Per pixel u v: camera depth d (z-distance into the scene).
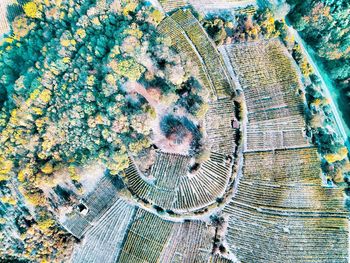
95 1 69.75
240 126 68.94
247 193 67.94
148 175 66.38
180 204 66.50
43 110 70.19
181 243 66.31
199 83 68.00
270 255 67.38
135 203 67.38
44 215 67.69
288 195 68.94
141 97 66.75
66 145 67.94
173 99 65.31
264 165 69.06
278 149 70.06
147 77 65.44
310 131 71.69
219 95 69.62
